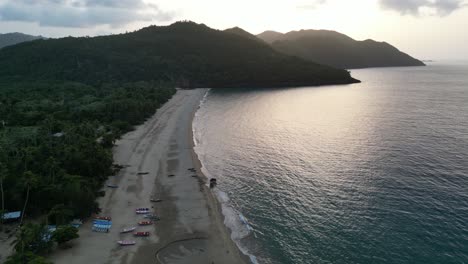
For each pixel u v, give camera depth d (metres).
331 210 68.94
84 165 81.00
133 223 64.56
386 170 87.69
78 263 52.78
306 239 59.75
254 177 87.12
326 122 148.62
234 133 133.25
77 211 65.06
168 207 71.12
